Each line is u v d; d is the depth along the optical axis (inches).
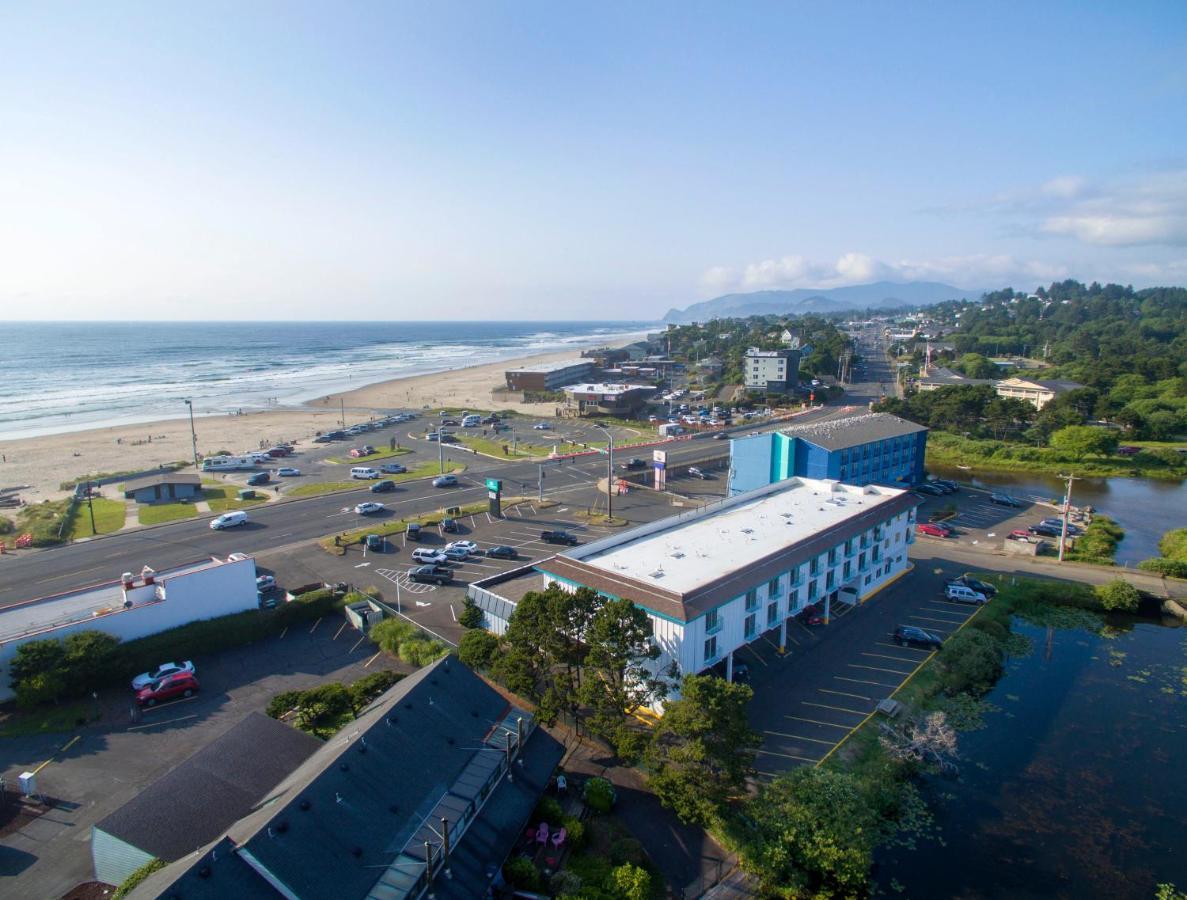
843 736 1736.0
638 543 2255.2
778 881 1279.5
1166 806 1568.7
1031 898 1311.5
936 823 1510.8
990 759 1732.3
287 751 1393.9
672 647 1736.0
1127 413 6008.9
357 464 4734.3
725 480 4362.7
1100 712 1943.9
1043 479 4776.1
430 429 6136.8
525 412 7450.8
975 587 2640.3
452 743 1333.7
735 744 1350.9
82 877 1233.4
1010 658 2235.5
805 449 3607.3
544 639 1553.9
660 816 1449.3
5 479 4471.0
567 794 1481.3
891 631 2333.9
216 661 2063.2
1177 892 1327.5
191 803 1228.5
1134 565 3043.8
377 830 1093.8
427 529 3309.5
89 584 2615.7
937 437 5792.3
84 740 1663.4
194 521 3435.0
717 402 7869.1
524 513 3590.1
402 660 2059.5
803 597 2210.9
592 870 1269.7
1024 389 7352.4
